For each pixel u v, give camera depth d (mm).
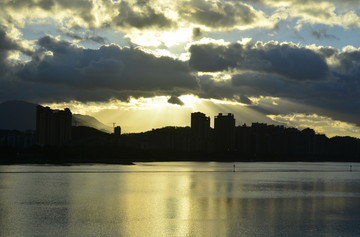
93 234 86312
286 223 98500
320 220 102375
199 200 136500
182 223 97875
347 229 92625
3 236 83750
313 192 166625
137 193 153500
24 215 103938
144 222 98312
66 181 197625
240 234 87938
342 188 187000
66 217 102250
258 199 140625
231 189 175500
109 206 120125
